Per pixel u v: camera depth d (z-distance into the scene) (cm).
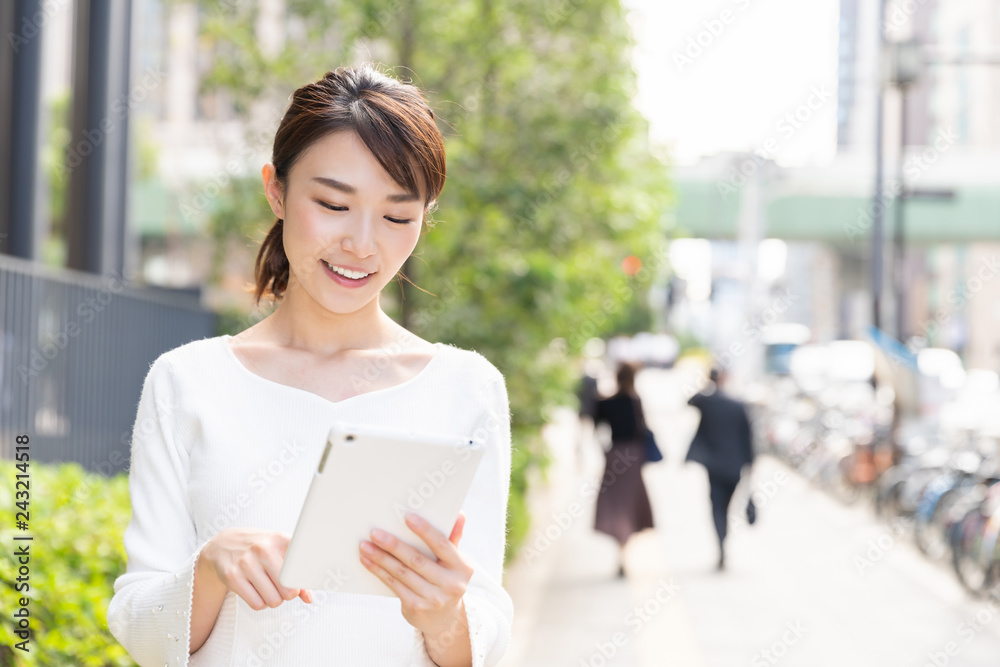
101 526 427
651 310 3322
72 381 715
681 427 2731
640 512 953
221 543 156
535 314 852
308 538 145
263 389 176
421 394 180
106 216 1039
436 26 861
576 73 912
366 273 172
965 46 2814
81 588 356
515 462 932
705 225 2528
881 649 718
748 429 1009
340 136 167
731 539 1165
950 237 2705
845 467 1466
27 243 882
